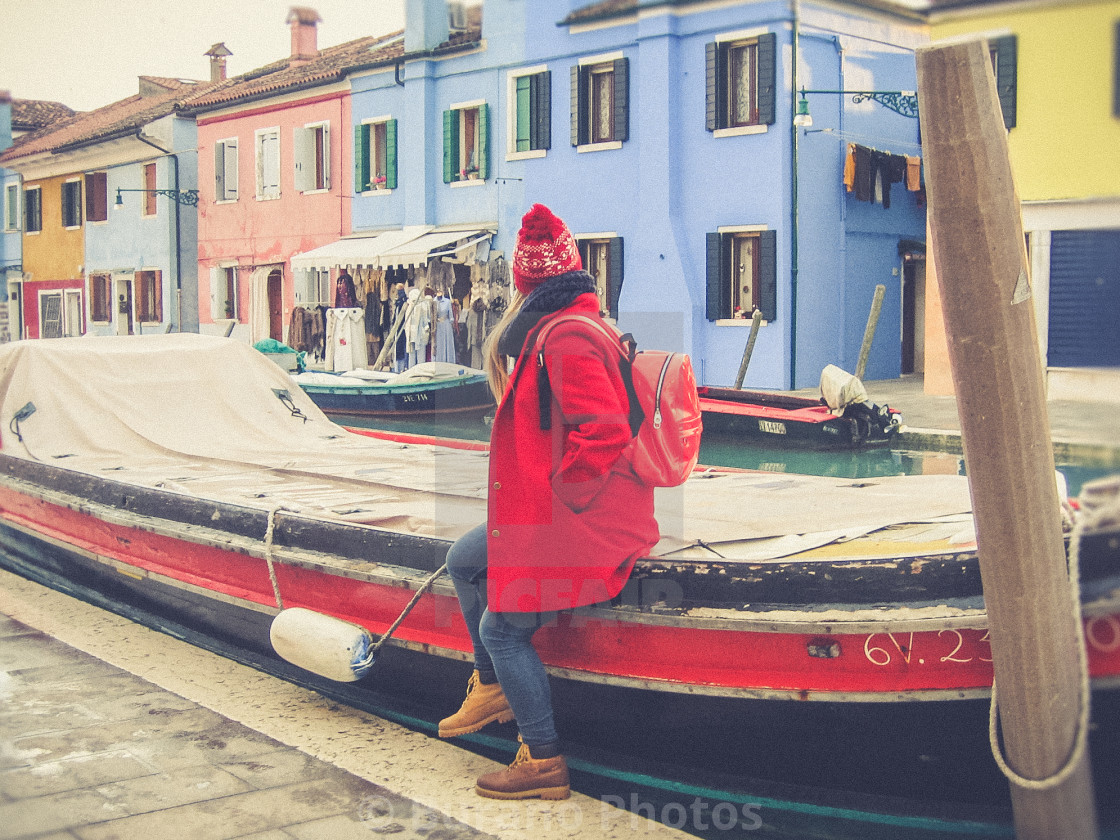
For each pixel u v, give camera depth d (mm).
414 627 4234
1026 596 2793
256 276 28094
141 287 30812
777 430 13320
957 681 3193
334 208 25953
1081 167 13242
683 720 3627
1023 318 2666
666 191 20172
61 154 32844
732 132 19578
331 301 25625
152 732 4203
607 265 21312
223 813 3459
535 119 22000
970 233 2609
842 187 20250
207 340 8156
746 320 19688
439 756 4102
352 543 4453
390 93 24344
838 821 3498
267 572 4828
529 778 3641
